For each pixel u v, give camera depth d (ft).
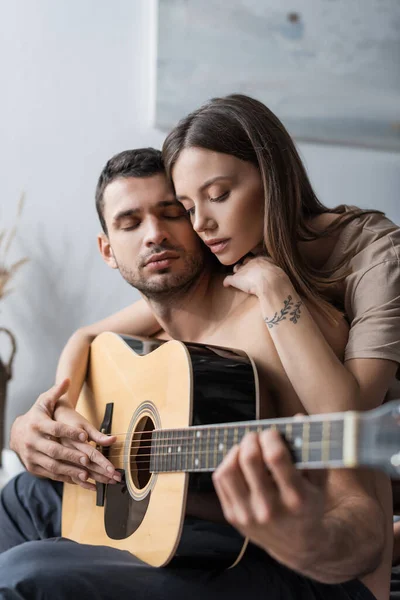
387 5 11.45
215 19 10.84
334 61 11.23
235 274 4.49
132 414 4.68
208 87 10.81
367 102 11.31
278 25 11.06
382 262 4.27
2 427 9.34
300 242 4.61
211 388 4.01
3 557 3.88
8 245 10.38
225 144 4.42
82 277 10.55
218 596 3.75
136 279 5.04
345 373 3.89
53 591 3.60
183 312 4.98
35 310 10.43
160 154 5.10
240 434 3.28
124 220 5.00
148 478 4.38
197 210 4.52
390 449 2.35
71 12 10.63
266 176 4.42
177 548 3.79
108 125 10.67
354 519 3.26
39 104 10.55
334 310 4.28
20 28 10.53
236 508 2.74
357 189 11.34
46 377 10.40
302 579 3.89
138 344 5.19
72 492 5.19
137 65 10.75
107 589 3.67
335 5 11.27
